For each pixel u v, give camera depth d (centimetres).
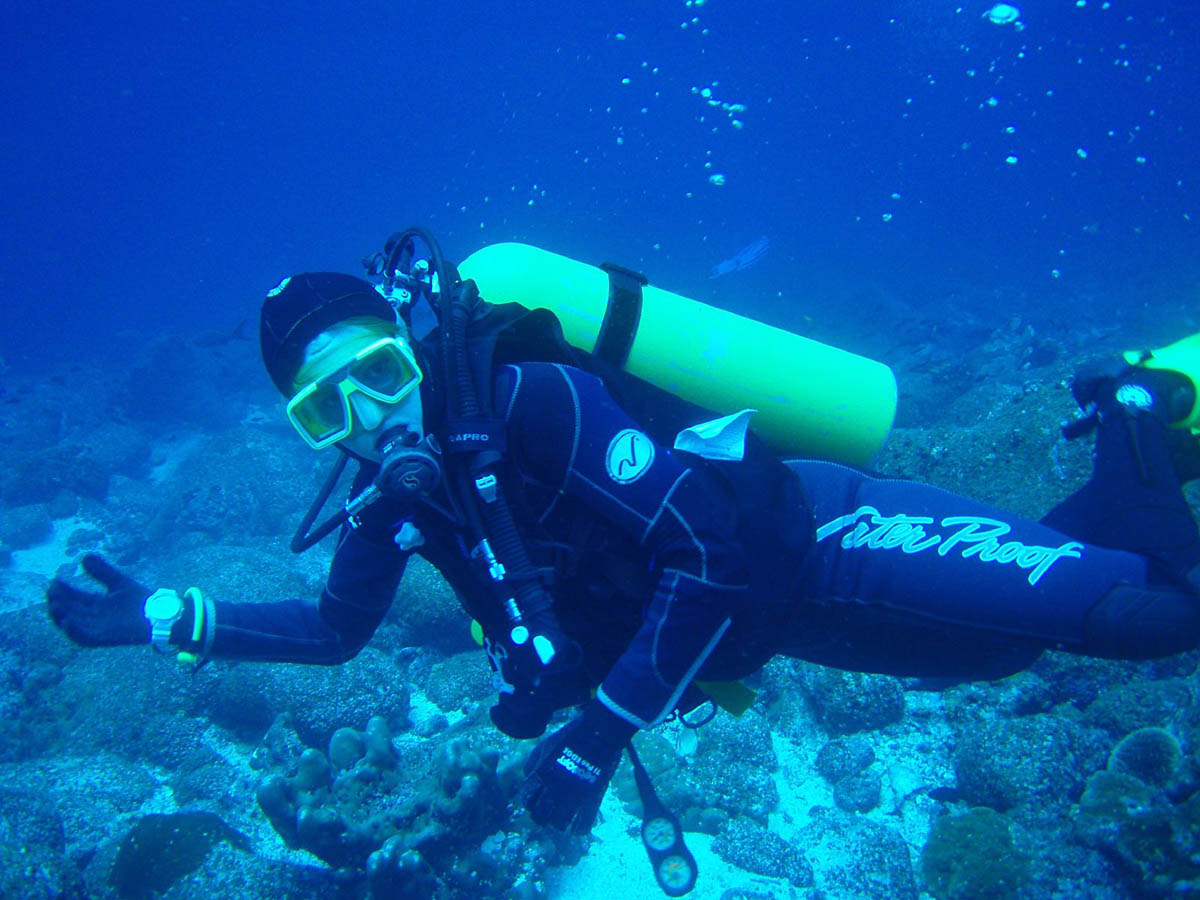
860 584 194
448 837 337
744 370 242
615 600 178
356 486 194
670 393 221
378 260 208
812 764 406
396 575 210
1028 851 316
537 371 167
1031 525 189
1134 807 303
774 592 171
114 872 337
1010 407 501
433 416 171
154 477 1213
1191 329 1442
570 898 352
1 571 876
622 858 367
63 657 584
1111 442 203
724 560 152
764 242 1304
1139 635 168
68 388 1658
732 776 388
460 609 519
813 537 186
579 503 170
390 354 160
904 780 383
